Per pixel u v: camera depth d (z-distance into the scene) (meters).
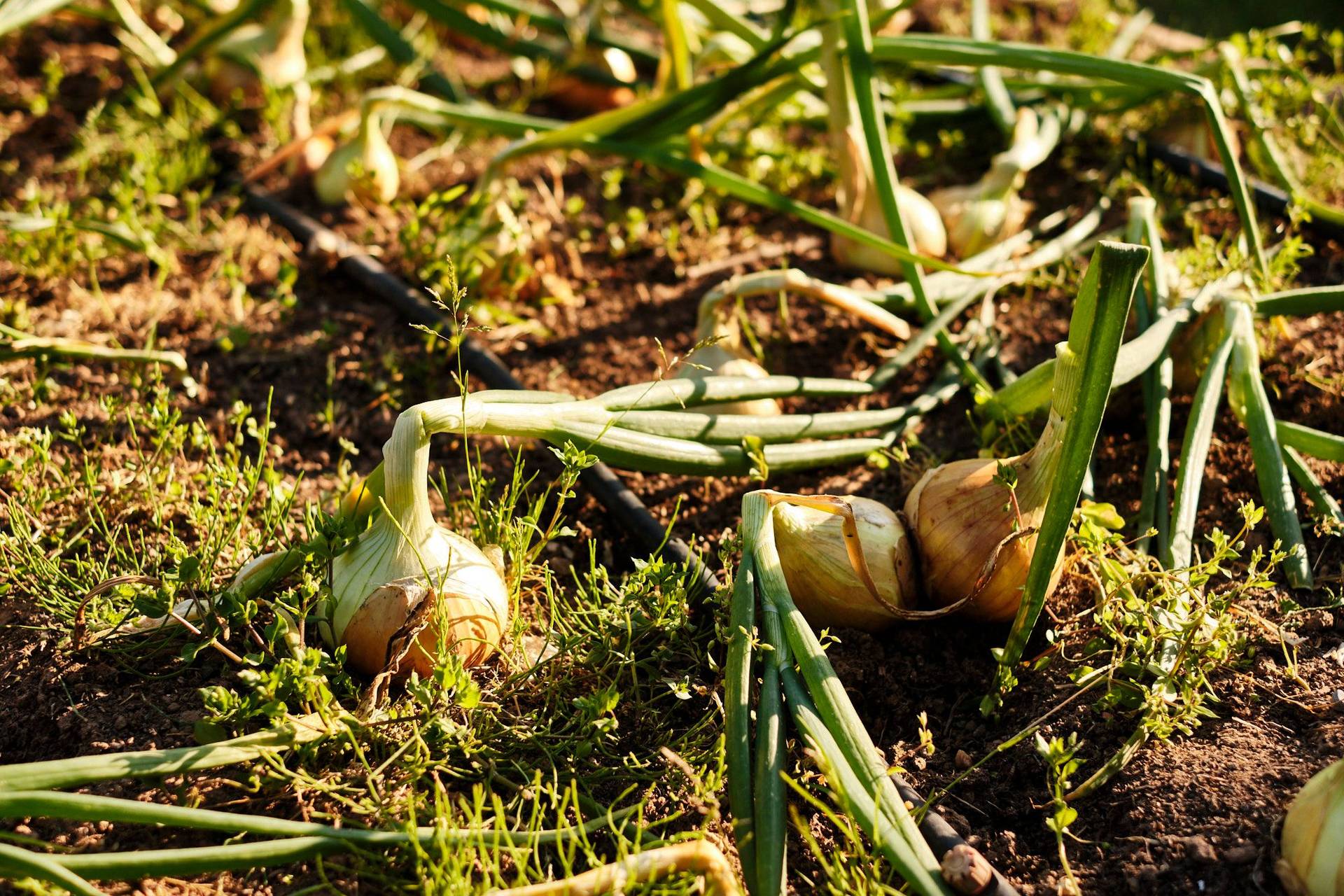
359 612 1.08
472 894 1.00
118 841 1.04
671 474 1.19
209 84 1.71
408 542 1.09
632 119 1.43
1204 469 1.24
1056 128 1.51
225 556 1.17
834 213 1.53
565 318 1.40
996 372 1.33
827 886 1.01
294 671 1.04
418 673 1.10
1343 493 1.22
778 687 1.06
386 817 1.04
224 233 1.46
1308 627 1.13
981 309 1.39
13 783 1.00
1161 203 1.51
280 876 1.03
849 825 1.03
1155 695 1.06
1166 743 1.07
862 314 1.28
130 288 1.41
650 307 1.42
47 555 1.16
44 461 1.18
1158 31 2.05
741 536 1.14
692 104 1.44
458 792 1.07
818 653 1.06
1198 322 1.25
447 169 1.59
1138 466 1.25
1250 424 1.19
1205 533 1.20
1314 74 1.86
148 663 1.12
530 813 1.06
